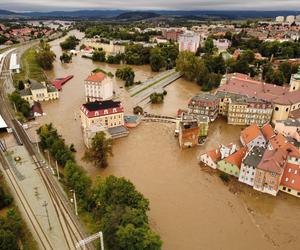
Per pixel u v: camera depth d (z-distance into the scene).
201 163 102.12
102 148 95.94
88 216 73.44
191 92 188.75
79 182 78.81
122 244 57.62
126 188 70.81
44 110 149.38
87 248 63.84
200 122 118.31
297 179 83.69
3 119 132.00
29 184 86.44
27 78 192.12
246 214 78.38
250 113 131.50
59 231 69.19
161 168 98.94
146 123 134.88
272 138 104.38
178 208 79.94
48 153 102.88
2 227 62.56
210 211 79.12
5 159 99.69
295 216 77.69
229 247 67.81
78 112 147.00
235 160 92.56
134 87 192.75
